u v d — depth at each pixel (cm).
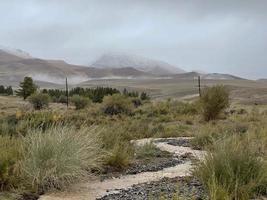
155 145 1594
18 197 829
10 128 1680
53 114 2392
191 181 900
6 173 889
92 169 1105
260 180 790
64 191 899
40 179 909
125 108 3975
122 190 895
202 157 1100
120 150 1261
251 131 1792
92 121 2759
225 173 812
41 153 934
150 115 3716
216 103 2884
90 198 844
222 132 1825
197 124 2744
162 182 942
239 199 736
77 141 1011
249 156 860
